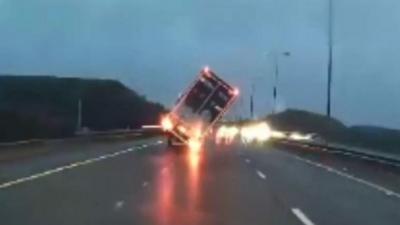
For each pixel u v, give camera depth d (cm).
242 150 5397
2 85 11738
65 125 7481
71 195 1966
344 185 2397
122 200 1827
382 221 1462
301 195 2022
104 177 2642
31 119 6844
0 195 1966
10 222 1386
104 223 1371
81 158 4069
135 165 3416
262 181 2509
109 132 7050
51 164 3469
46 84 12300
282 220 1443
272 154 4769
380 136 4478
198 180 2516
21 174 2789
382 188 2295
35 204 1727
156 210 1598
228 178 2623
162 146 6050
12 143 3825
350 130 5281
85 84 13150
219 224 1366
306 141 5216
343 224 1409
